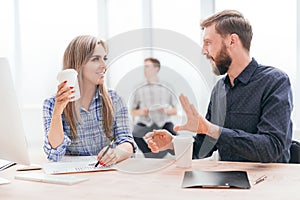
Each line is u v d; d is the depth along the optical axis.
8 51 4.51
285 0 3.40
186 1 3.92
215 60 1.91
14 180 1.49
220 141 1.79
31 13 4.48
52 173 1.58
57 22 4.47
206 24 2.03
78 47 1.73
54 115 1.77
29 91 4.53
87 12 4.40
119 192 1.30
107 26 4.34
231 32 1.99
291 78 3.41
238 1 3.60
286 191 1.27
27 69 4.52
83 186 1.39
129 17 4.23
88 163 1.71
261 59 3.50
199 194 1.25
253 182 1.39
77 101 1.81
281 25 3.43
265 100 2.01
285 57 3.43
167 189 1.32
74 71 1.68
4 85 1.52
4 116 1.55
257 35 3.50
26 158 1.59
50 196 1.27
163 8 4.04
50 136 1.79
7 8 4.49
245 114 2.07
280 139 1.84
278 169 1.61
